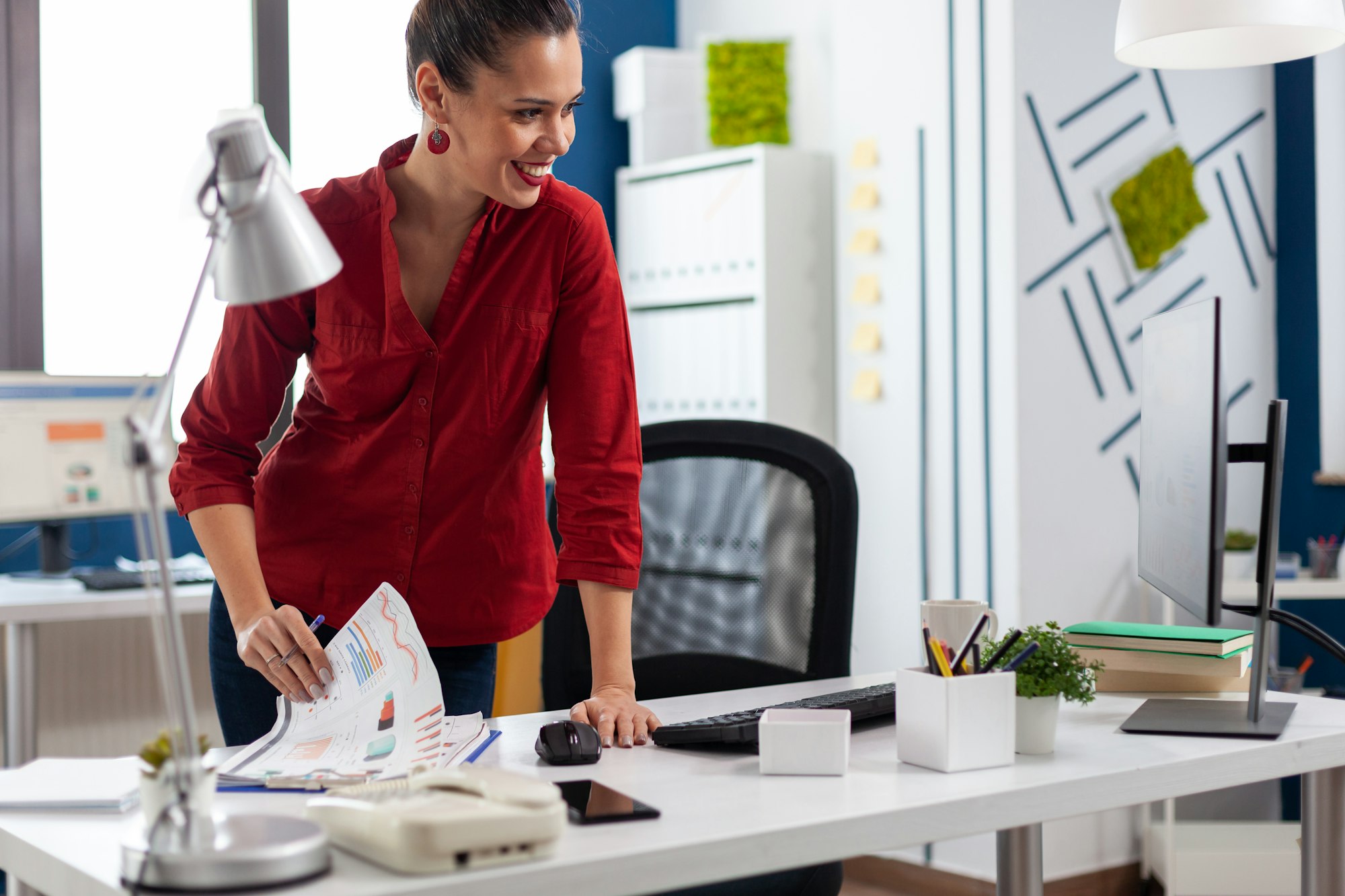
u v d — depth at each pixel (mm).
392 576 1504
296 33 3715
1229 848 2857
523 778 900
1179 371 1309
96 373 3424
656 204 3799
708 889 1391
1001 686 1097
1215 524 1125
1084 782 1061
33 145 3311
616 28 4031
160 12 3498
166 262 3508
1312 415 3352
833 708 1227
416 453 1472
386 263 1400
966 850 3131
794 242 3521
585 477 1418
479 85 1258
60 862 896
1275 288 3441
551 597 1618
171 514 3365
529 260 1432
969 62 3129
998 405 3057
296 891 779
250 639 1251
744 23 3908
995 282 3059
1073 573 3090
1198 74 3303
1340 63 3322
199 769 826
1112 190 3150
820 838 930
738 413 3572
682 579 1799
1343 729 1253
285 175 930
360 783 1024
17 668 2645
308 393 1555
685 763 1133
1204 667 1455
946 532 3215
